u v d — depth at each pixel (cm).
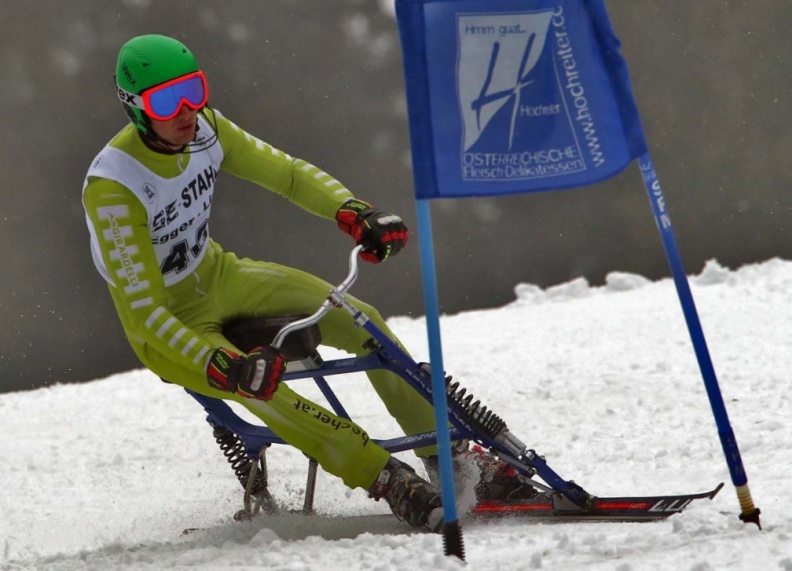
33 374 8506
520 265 9825
